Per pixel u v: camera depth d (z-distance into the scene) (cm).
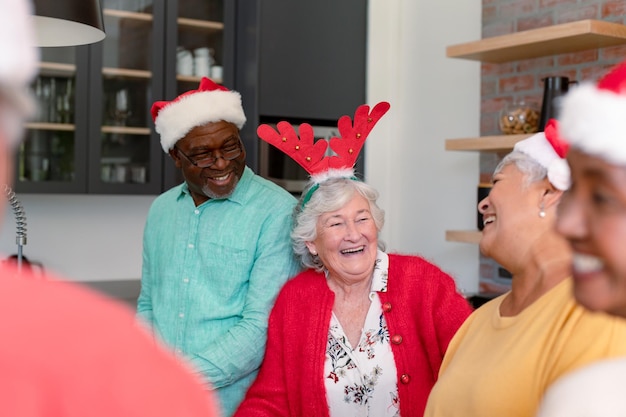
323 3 418
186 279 219
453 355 158
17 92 46
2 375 43
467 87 410
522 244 138
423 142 438
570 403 66
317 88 418
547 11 368
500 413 128
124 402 45
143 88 387
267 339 211
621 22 336
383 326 201
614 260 63
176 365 49
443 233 425
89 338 46
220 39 404
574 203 65
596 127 63
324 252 203
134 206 424
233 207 219
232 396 212
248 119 400
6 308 45
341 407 198
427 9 435
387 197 460
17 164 363
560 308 126
